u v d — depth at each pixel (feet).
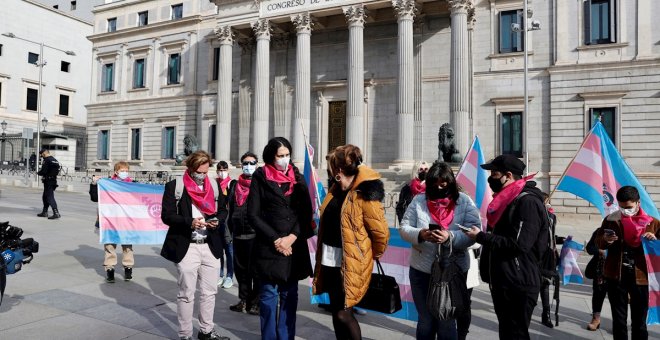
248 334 19.65
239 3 105.81
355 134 91.25
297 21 97.91
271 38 113.29
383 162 100.48
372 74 102.78
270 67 113.80
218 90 108.99
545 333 21.17
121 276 29.17
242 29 110.93
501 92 90.27
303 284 29.30
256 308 22.54
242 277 22.50
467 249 15.97
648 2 79.92
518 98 88.38
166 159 129.70
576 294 29.22
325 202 15.88
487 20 91.66
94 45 145.28
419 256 16.07
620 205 18.48
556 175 84.38
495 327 21.43
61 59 189.06
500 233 14.84
